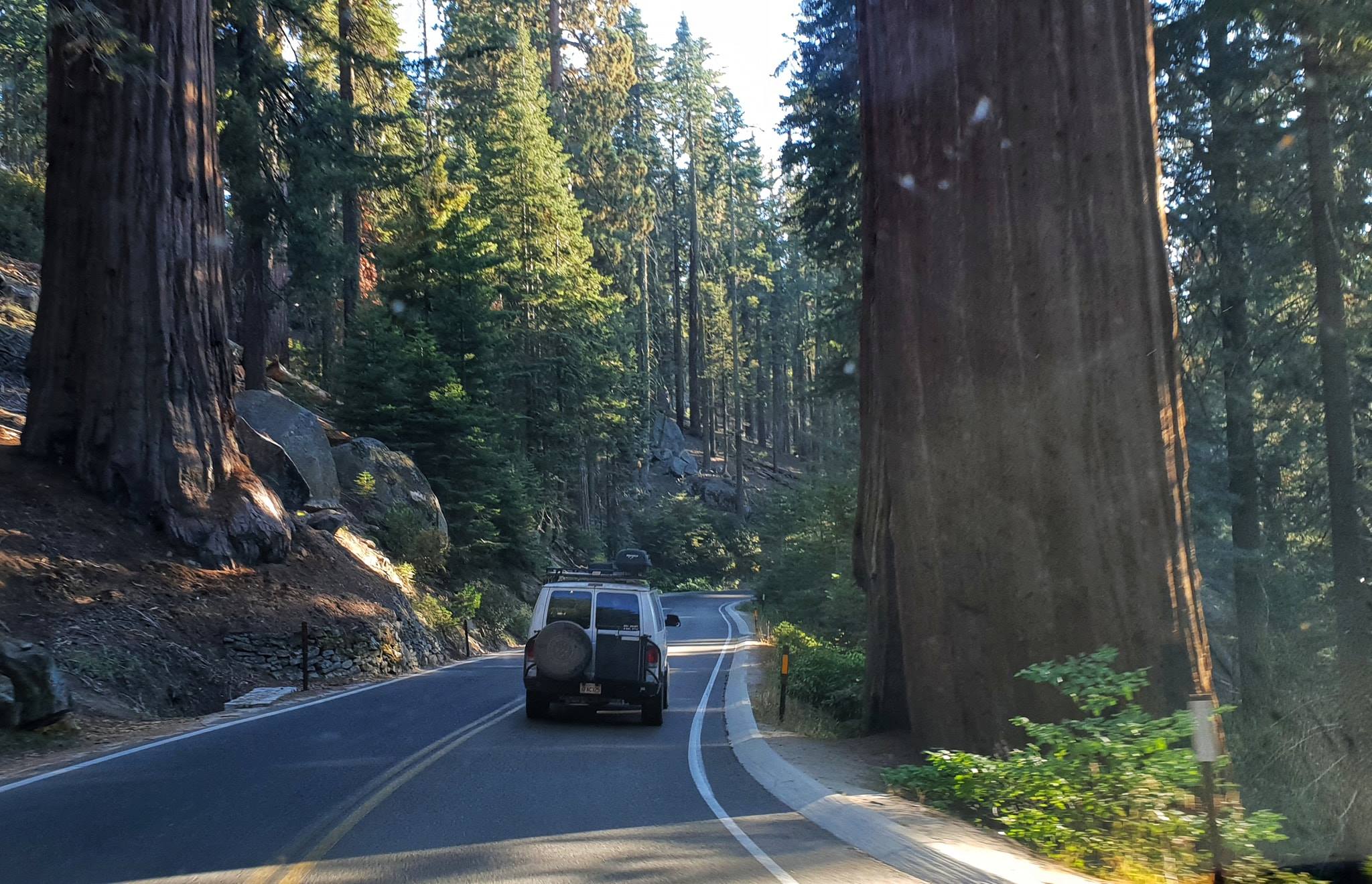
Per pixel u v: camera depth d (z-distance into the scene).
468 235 42.12
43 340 19.58
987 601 9.66
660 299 103.00
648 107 93.19
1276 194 16.19
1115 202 9.27
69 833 6.92
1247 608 16.64
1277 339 16.75
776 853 6.87
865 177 12.95
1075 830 7.29
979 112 9.82
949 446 9.98
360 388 39.06
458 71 59.12
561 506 60.41
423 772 9.51
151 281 19.75
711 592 75.19
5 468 18.45
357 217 42.28
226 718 13.64
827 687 17.16
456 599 30.67
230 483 20.83
